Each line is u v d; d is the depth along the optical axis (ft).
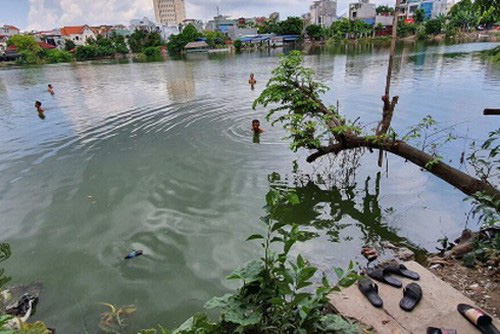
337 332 6.36
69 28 264.11
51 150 26.00
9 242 14.19
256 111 35.24
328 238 13.85
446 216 14.84
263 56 134.21
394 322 8.30
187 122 32.12
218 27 330.34
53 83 69.92
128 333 9.56
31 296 11.02
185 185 18.72
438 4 244.63
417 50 103.50
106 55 188.34
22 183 20.15
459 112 30.01
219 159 22.40
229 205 16.38
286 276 6.16
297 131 18.67
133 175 20.40
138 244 13.62
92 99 47.88
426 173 19.06
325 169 20.34
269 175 19.74
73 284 11.60
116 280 11.69
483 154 20.67
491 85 40.65
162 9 440.86
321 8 291.58
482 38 156.66
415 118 28.89
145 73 82.79
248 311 6.25
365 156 21.93
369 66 68.28
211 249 13.10
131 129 30.71
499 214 11.09
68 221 15.61
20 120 36.86
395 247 12.94
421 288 9.41
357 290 9.50
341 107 34.71
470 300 8.93
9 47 186.29
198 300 10.64
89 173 21.09
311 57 96.78
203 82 60.39
